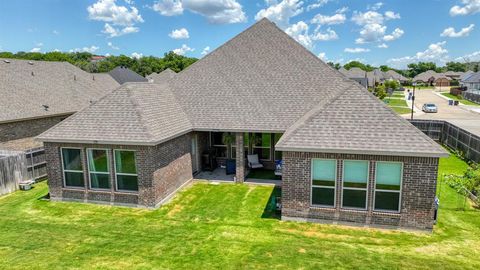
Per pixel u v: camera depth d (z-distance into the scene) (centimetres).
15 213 1352
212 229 1166
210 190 1596
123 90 1570
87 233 1144
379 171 1140
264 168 1928
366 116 1200
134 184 1409
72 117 1508
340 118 1218
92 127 1434
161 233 1138
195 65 2009
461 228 1155
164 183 1444
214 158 1964
